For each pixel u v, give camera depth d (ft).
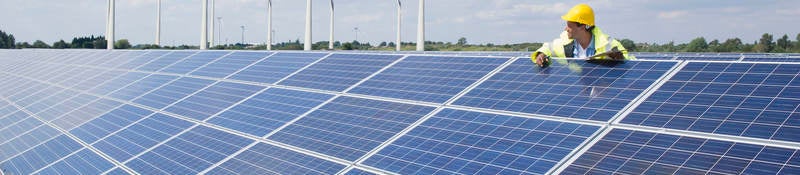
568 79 59.72
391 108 64.39
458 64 72.69
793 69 50.83
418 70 74.33
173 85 99.81
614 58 61.67
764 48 284.61
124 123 84.02
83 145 78.89
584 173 43.55
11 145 91.97
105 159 70.85
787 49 282.97
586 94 55.72
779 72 50.96
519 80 62.69
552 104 55.47
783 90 47.88
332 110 68.18
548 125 51.90
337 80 79.10
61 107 106.22
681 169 41.29
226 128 71.05
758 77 51.01
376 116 63.10
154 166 64.49
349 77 79.00
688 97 50.60
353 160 54.24
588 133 48.96
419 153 52.54
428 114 60.18
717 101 48.85
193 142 68.95
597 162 44.52
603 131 48.65
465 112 58.49
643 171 42.14
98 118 90.84
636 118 49.39
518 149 49.14
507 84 62.49
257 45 405.80
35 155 81.46
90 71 133.90
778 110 45.24
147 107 89.81
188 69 108.68
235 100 81.71
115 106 95.35
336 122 64.28
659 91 52.95
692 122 46.70
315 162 55.72
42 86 134.10
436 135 55.16
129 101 96.37
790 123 43.19
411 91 67.72
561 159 46.11
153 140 73.15
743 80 51.19
